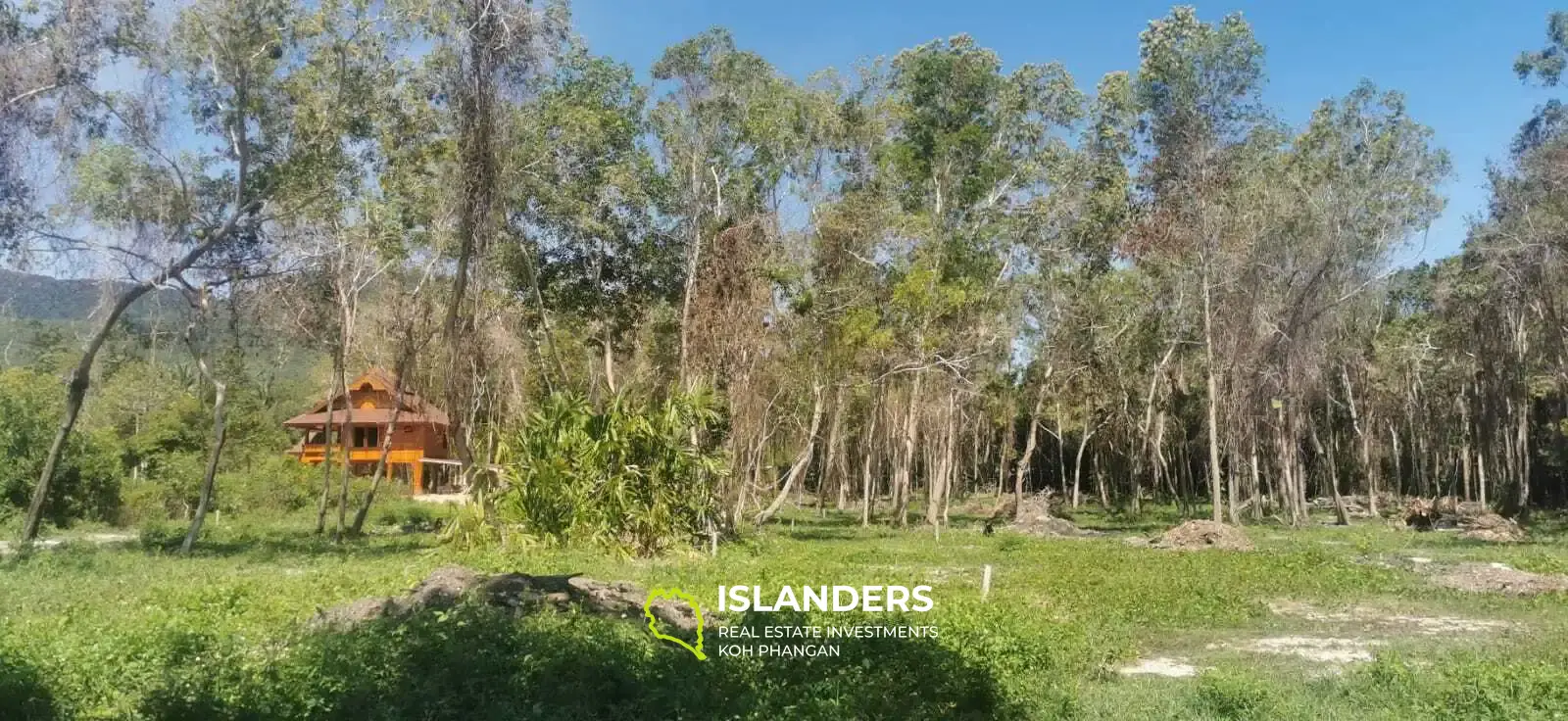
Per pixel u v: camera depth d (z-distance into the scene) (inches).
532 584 498.6
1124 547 1170.6
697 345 1157.1
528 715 321.1
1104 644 507.5
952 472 1819.6
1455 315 1818.4
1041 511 1759.4
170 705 316.2
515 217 1197.1
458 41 987.9
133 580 691.4
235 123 907.4
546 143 1173.1
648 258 1302.9
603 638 393.4
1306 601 701.3
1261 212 1515.7
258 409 2018.9
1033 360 1953.7
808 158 1332.4
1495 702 355.6
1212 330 1560.0
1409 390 2172.7
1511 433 1884.8
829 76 1397.6
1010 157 1579.7
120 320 1063.6
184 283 944.3
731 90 1275.8
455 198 1040.2
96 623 460.4
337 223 1094.4
